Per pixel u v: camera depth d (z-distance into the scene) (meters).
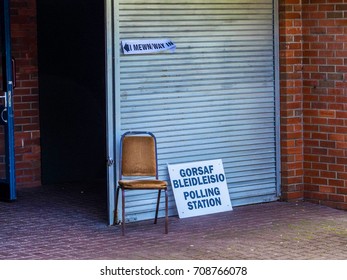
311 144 10.95
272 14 10.81
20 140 11.92
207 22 10.30
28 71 11.92
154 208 10.08
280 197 11.10
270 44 10.84
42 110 12.10
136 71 9.82
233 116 10.62
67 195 11.52
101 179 12.68
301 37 10.88
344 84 10.53
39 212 10.47
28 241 9.02
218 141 10.53
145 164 9.69
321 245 8.88
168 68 10.05
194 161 10.36
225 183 10.55
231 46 10.52
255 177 10.88
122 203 9.30
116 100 9.69
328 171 10.80
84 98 12.45
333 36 10.57
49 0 12.05
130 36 9.75
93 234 9.34
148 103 9.94
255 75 10.75
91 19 12.40
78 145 12.48
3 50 10.80
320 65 10.73
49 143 12.21
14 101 11.83
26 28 11.87
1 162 11.08
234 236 9.26
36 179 12.15
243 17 10.59
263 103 10.85
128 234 9.34
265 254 8.48
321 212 10.52
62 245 8.84
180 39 10.11
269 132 10.95
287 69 10.84
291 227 9.70
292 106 10.91
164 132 10.09
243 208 10.70
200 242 8.98
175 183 10.14
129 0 9.69
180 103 10.19
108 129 9.69
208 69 10.37
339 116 10.62
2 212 10.47
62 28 12.18
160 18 9.93
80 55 12.36
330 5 10.55
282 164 11.03
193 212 10.23
